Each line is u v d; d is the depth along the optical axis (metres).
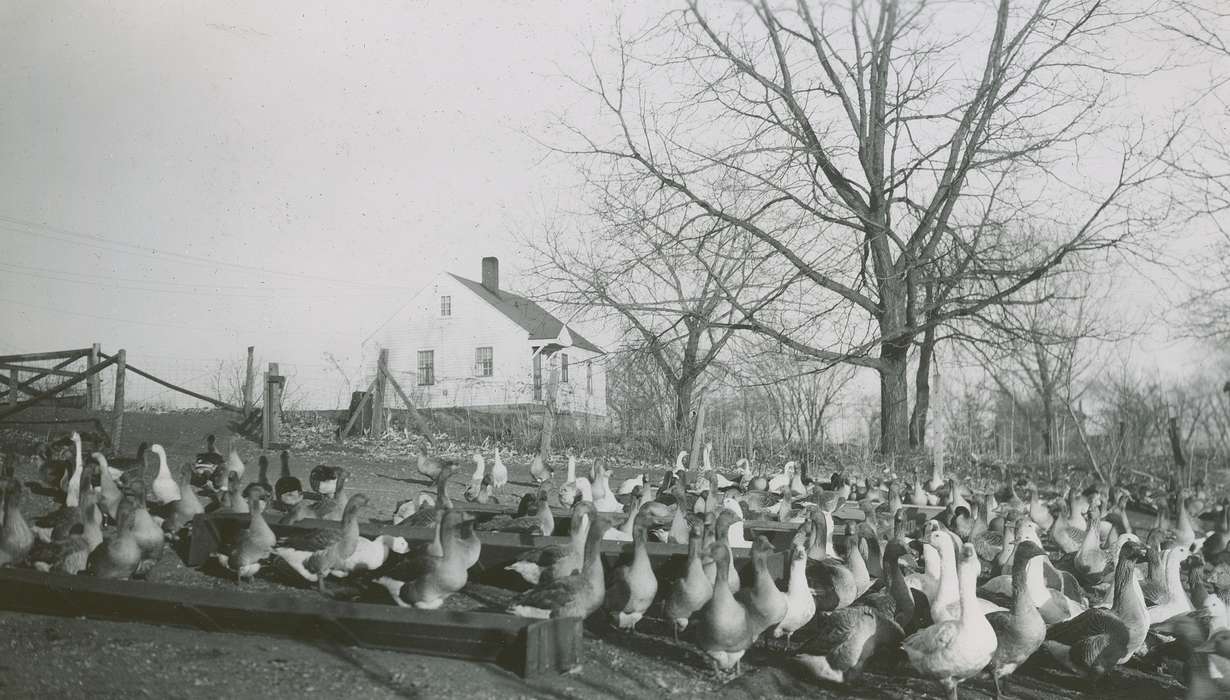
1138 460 43.34
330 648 10.83
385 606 10.87
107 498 15.27
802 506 22.16
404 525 14.70
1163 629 12.16
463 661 10.77
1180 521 23.19
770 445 33.97
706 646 11.20
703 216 30.41
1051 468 37.69
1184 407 46.69
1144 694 11.96
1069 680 12.38
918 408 36.31
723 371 33.03
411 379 54.03
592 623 13.17
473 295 53.69
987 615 11.21
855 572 14.12
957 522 18.61
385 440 32.00
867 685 11.54
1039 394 39.34
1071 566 16.86
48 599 11.45
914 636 10.89
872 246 31.84
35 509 16.42
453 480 26.11
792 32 28.92
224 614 11.16
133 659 10.02
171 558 14.47
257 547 13.17
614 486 27.20
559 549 13.38
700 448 30.67
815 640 11.38
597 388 62.72
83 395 30.97
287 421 34.00
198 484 19.66
